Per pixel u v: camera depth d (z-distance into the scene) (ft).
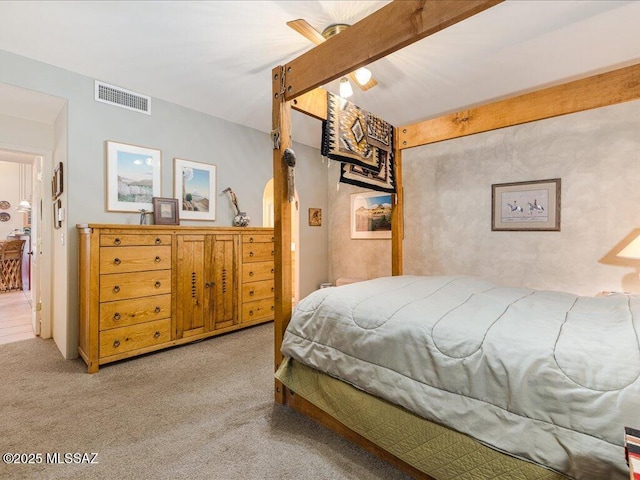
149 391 6.91
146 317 8.78
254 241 11.67
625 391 2.76
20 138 9.77
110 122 9.36
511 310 4.48
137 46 7.42
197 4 5.98
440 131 8.98
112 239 8.13
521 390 3.23
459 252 11.91
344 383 4.93
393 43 4.33
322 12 6.22
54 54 7.77
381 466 4.62
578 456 2.81
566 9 5.95
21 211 21.54
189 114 11.19
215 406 6.30
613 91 6.78
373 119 8.54
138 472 4.53
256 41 7.21
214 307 10.44
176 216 10.53
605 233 9.11
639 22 6.31
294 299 15.46
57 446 5.08
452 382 3.72
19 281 19.88
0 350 9.42
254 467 4.61
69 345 8.73
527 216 10.41
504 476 3.30
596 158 9.24
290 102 6.21
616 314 4.16
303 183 15.51
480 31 6.63
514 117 7.88
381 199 14.74
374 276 15.03
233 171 12.57
